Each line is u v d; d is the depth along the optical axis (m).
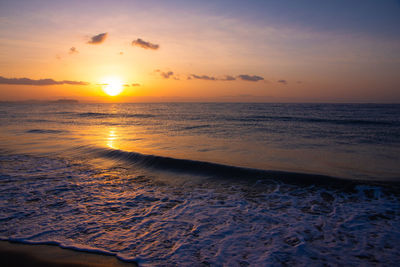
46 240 4.40
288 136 17.61
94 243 4.33
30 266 3.73
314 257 3.93
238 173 8.39
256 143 14.64
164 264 3.74
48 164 9.92
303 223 5.13
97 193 6.89
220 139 16.17
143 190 7.20
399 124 25.84
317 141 15.45
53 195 6.65
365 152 12.15
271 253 4.04
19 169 9.13
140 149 12.56
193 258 3.90
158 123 29.11
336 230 4.82
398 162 10.17
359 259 3.88
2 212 5.50
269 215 5.53
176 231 4.79
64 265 3.75
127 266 3.71
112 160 10.52
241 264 3.75
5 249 4.12
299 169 9.10
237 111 58.41
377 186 7.00
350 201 6.26
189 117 39.81
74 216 5.40
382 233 4.68
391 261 3.82
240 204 6.18
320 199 6.43
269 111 56.38
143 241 4.41
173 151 12.14
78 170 9.16
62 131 20.44
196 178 8.27
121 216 5.45
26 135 17.78
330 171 8.87
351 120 30.00
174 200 6.45
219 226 5.01
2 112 55.81
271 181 7.74
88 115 47.12
